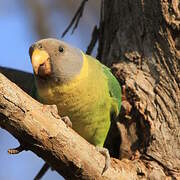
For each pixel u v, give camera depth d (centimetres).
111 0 1074
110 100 956
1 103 692
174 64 954
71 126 837
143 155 935
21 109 705
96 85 906
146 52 989
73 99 874
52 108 735
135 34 1012
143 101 964
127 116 980
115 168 843
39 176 1022
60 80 866
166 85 957
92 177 796
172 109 945
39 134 725
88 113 895
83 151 769
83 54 931
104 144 1023
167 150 928
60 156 752
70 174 786
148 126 951
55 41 882
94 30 1098
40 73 859
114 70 1016
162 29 965
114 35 1055
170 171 912
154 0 976
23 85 969
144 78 978
